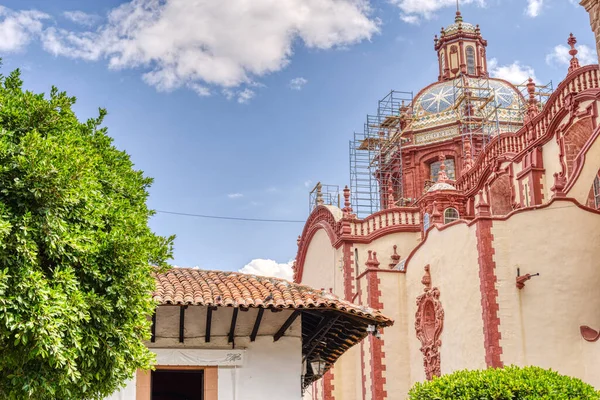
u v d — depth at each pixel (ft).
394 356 117.60
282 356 63.98
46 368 42.04
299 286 67.36
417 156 178.50
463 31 203.72
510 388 54.24
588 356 87.66
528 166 114.83
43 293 39.91
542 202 112.47
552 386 54.13
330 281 156.04
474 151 168.04
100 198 48.16
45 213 41.78
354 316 63.93
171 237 53.93
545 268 92.79
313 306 61.62
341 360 136.56
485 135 172.14
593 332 87.86
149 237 51.67
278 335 64.03
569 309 90.63
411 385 115.85
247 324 64.18
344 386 135.33
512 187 122.31
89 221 45.52
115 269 46.14
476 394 54.65
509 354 91.71
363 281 123.75
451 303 103.09
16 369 41.60
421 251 114.83
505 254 95.40
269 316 64.64
